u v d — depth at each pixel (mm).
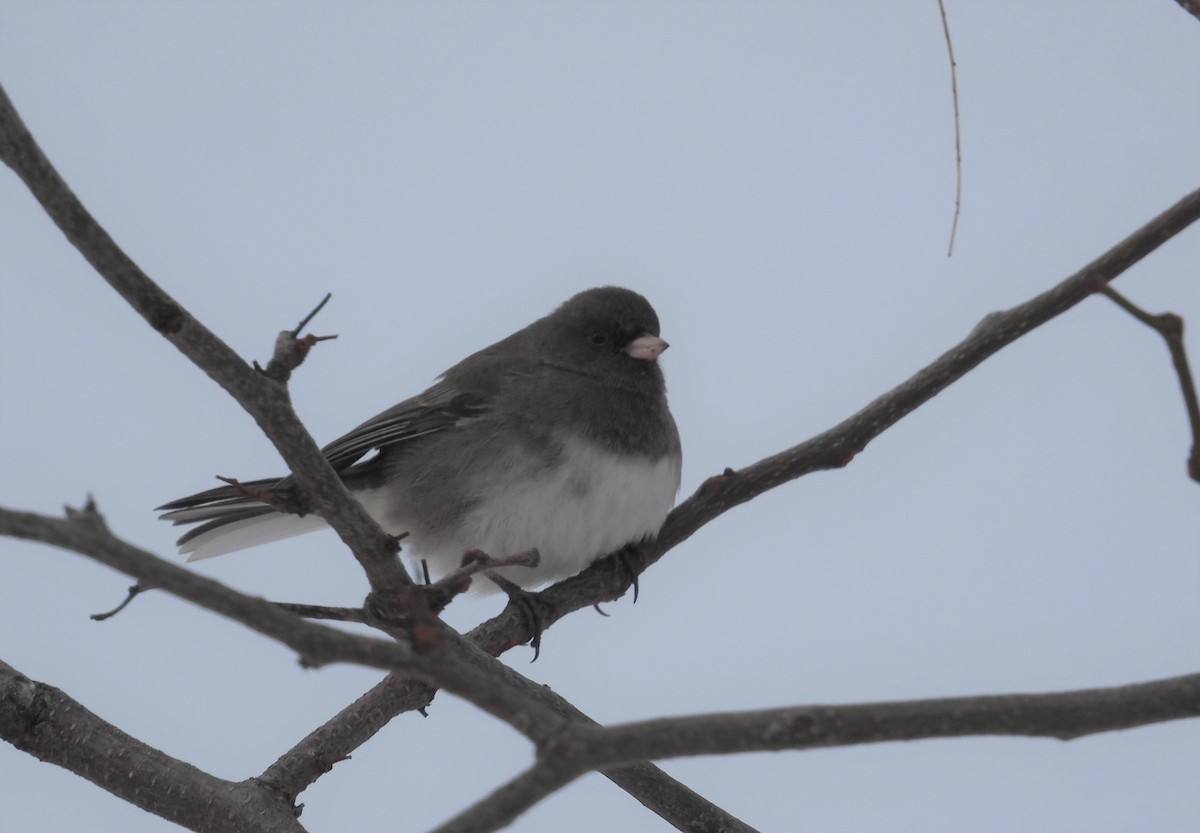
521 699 4883
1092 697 5371
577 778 4816
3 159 5656
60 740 7969
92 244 5836
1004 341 9047
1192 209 8266
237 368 6195
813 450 10023
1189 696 5414
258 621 4586
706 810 8656
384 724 8461
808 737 5023
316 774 8258
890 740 5133
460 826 4688
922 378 9516
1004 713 5258
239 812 7945
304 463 6422
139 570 4496
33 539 4406
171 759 8094
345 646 4660
